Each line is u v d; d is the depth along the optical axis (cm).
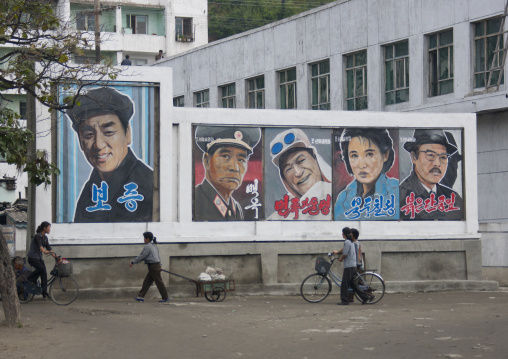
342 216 2230
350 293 1869
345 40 3195
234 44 3806
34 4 1557
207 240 2100
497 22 2652
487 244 2569
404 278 2269
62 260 1838
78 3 5384
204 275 1934
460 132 2342
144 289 1927
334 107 3250
